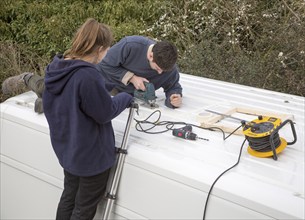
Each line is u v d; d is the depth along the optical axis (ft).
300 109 8.19
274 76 14.99
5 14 21.35
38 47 20.45
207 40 16.98
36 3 21.77
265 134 5.82
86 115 5.75
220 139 6.66
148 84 8.13
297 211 4.68
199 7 18.72
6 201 8.40
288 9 16.70
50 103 5.95
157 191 5.86
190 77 10.48
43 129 7.28
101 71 8.45
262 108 8.21
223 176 5.37
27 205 7.97
